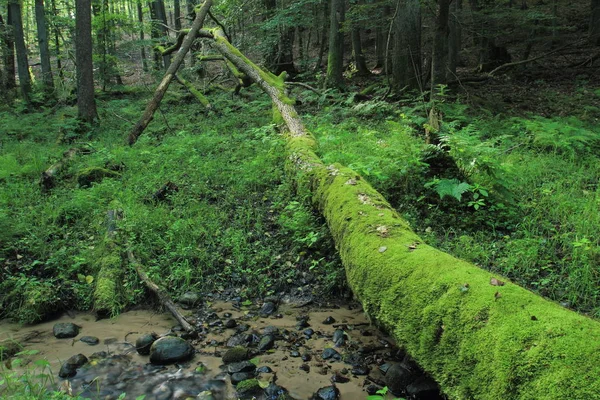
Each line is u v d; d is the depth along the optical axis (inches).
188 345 134.8
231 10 666.2
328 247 191.8
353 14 542.3
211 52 608.7
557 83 565.6
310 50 1033.5
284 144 291.6
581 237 177.5
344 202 165.3
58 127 430.0
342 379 118.7
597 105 449.7
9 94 672.4
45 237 212.4
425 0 479.8
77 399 104.4
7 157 319.6
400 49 490.6
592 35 709.9
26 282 175.5
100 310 162.4
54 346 141.4
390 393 112.1
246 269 186.5
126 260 188.9
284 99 366.6
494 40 689.0
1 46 721.0
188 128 412.5
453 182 209.3
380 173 223.0
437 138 235.5
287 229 209.0
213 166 288.5
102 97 624.7
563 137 296.5
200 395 113.8
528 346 76.4
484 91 534.9
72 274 187.0
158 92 394.0
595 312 136.9
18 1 629.0
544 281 151.3
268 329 147.3
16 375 122.4
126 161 309.4
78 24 428.8
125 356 134.7
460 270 101.7
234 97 531.8
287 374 121.8
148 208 233.9
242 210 233.3
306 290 175.6
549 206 209.5
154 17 919.0
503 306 86.2
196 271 187.8
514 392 74.1
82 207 237.1
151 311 166.4
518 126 345.7
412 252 117.2
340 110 423.2
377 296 115.5
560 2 764.0
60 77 723.4
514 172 242.2
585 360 69.3
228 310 164.4
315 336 142.9
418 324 99.7
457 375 86.6
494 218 202.7
